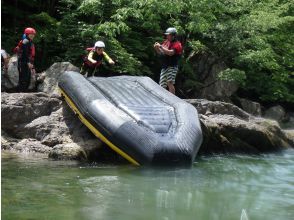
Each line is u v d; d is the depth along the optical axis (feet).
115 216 15.76
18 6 50.44
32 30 34.35
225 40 49.62
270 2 52.37
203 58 51.24
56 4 51.65
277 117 51.37
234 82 50.90
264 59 49.78
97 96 26.76
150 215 16.15
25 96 30.04
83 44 43.29
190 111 27.43
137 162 23.81
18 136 28.43
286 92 54.95
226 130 31.12
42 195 17.78
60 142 26.63
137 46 46.91
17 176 20.58
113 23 40.75
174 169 23.73
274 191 20.76
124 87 29.66
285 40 55.83
